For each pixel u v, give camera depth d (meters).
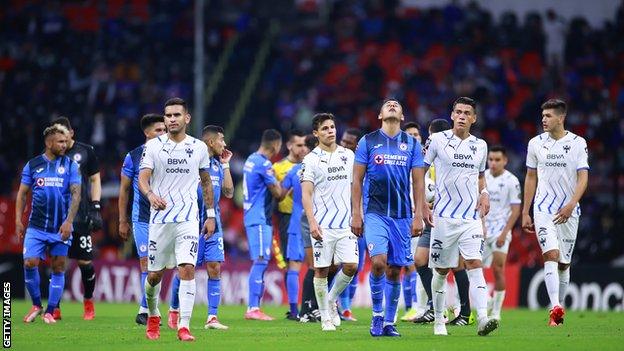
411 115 110.19
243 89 119.75
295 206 51.88
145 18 128.62
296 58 123.88
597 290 68.12
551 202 45.03
